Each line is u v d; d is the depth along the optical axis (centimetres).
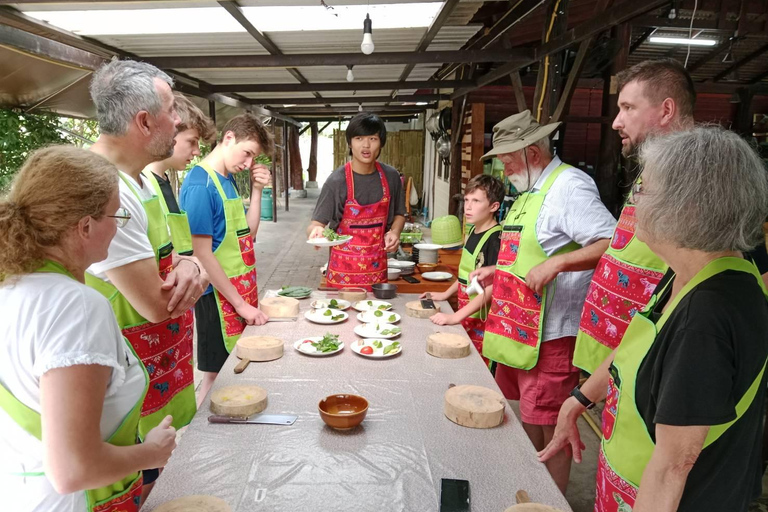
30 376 102
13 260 102
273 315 270
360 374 201
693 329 98
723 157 96
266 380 194
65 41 371
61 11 317
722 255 104
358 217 347
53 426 97
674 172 99
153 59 422
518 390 269
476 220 308
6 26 288
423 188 1435
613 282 196
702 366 97
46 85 480
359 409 169
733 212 95
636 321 124
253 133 284
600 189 548
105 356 104
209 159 291
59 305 102
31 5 302
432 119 1008
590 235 219
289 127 1788
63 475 98
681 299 105
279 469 139
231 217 286
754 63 826
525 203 241
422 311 273
